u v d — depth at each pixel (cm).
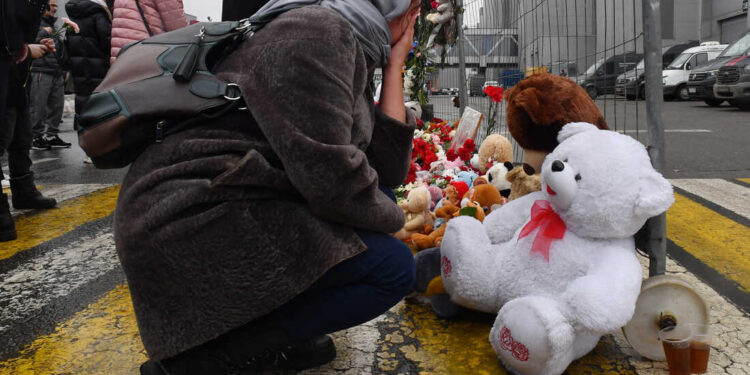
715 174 549
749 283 257
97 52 631
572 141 180
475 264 196
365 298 159
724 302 235
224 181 136
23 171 431
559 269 178
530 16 404
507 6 467
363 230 157
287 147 135
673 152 704
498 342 175
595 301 157
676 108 1465
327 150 135
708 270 275
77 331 228
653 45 188
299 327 157
